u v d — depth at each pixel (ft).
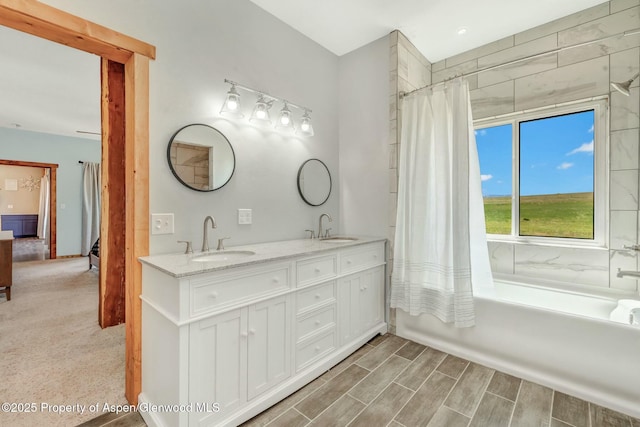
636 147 6.82
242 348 4.97
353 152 9.39
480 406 5.46
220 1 6.54
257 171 7.32
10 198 25.66
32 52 9.18
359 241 7.92
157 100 5.51
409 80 8.91
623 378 5.34
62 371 6.47
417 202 7.63
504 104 8.77
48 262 18.16
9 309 10.14
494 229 9.32
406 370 6.63
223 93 6.57
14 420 5.02
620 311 6.26
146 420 5.01
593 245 7.64
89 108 14.35
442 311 7.25
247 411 5.01
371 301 8.12
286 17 7.80
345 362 6.97
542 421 5.09
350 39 8.79
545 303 7.60
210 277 4.50
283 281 5.67
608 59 7.20
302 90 8.50
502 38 8.79
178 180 5.83
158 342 4.77
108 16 4.93
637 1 6.87
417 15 7.72
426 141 7.61
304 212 8.58
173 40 5.74
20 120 16.30
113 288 8.66
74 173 20.15
